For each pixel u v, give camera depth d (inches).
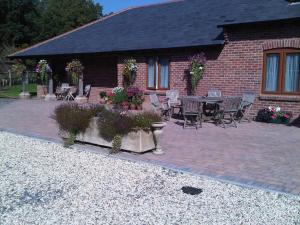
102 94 716.0
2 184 239.0
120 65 682.8
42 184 238.5
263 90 503.5
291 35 467.5
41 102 770.2
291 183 237.5
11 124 472.4
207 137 387.5
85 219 186.1
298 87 472.7
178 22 676.1
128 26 776.3
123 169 269.1
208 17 634.2
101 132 328.8
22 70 894.4
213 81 552.4
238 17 534.0
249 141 366.6
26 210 197.9
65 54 747.4
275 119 479.2
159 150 315.9
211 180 243.6
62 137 375.6
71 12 2164.1
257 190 224.7
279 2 538.0
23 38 2070.6
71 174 258.4
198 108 438.3
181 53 588.4
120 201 208.5
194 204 204.2
